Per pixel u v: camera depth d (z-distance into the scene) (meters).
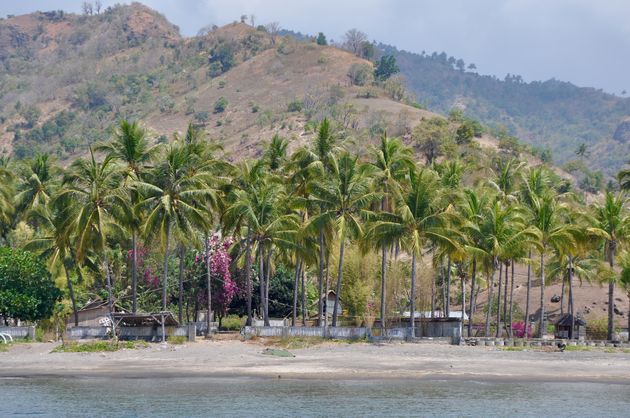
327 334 78.06
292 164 86.12
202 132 90.94
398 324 86.44
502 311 116.31
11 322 91.56
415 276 88.31
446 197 83.62
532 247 87.44
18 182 112.06
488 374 60.69
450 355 70.06
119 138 82.44
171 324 77.00
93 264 93.12
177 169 79.50
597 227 91.12
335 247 99.31
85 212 77.94
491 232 82.38
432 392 52.34
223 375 58.97
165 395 50.50
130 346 71.25
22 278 81.31
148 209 80.25
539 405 48.06
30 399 48.97
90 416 43.88
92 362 64.81
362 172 84.62
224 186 84.50
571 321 91.81
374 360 66.50
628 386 56.28
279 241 81.44
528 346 79.50
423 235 80.12
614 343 84.62
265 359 66.50
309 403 47.88
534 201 90.56
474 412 45.59
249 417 43.62
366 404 47.62
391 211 87.62
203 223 79.75
